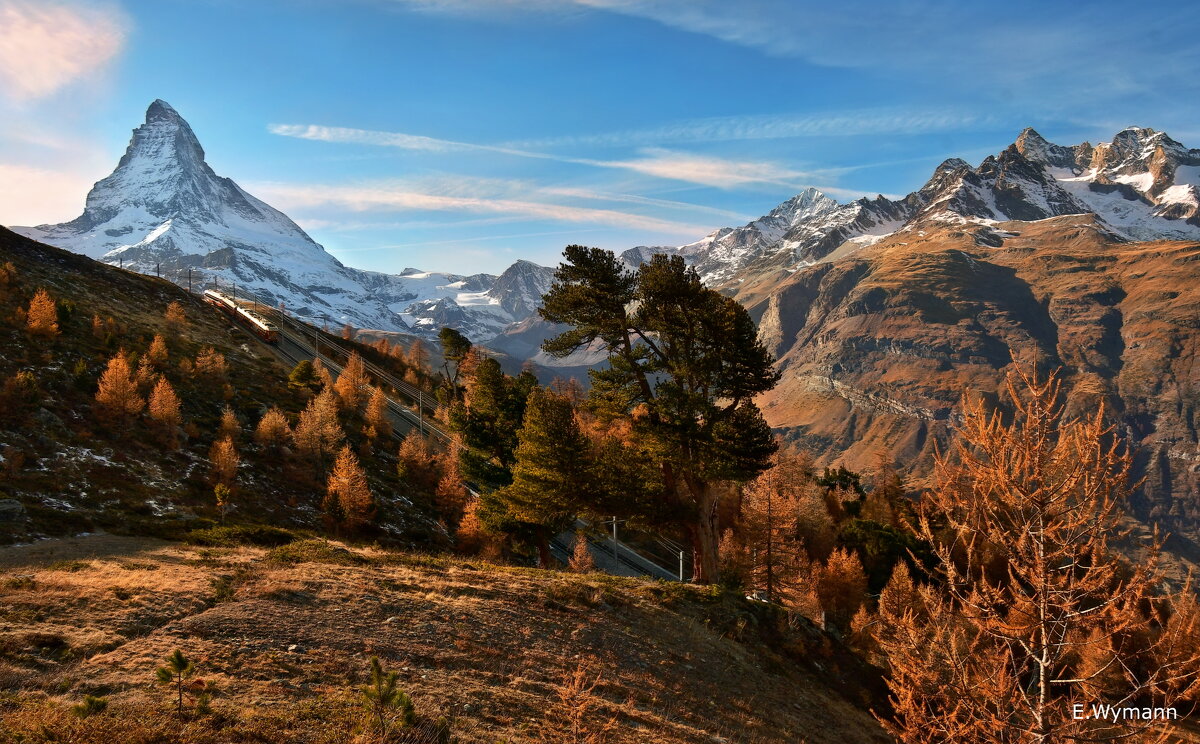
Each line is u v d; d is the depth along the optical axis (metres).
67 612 18.52
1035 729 10.12
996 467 10.62
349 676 17.25
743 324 35.97
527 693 18.80
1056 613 10.38
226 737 13.02
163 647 17.05
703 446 35.97
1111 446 10.02
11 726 11.85
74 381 65.12
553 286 38.22
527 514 40.22
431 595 24.94
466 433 58.44
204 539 33.00
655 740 18.25
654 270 35.91
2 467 44.38
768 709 24.55
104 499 45.31
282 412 83.75
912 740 11.43
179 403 64.88
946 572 11.44
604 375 37.97
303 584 23.72
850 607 50.69
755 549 54.84
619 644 24.97
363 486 56.41
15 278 92.75
